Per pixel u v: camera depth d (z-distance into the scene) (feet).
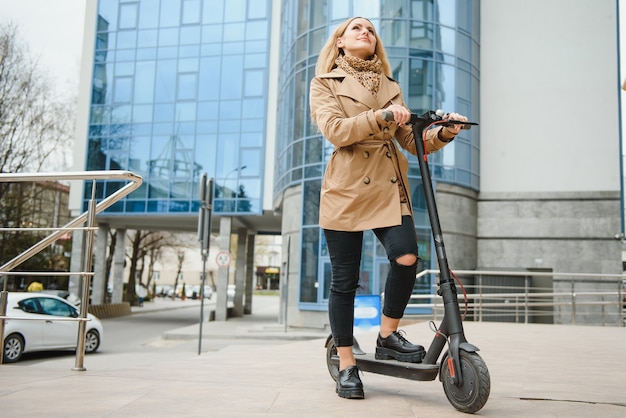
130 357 39.60
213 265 267.39
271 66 84.48
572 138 69.46
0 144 89.15
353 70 9.75
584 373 13.71
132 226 104.63
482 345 21.74
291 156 70.44
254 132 83.66
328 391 9.78
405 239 8.96
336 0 66.95
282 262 73.10
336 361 10.16
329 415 7.83
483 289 67.41
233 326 72.18
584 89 69.87
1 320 13.78
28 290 79.92
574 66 70.33
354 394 9.00
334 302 9.53
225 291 85.76
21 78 89.45
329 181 9.52
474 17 71.10
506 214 69.62
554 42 71.00
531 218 69.15
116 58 88.43
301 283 65.67
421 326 31.30
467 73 69.00
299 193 68.44
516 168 70.18
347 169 9.27
